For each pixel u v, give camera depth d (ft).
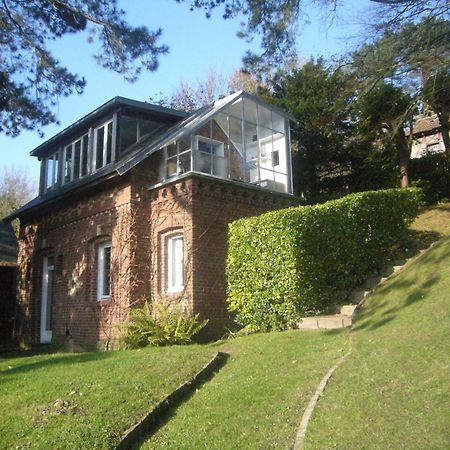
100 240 49.52
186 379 25.67
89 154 53.78
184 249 43.62
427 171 77.00
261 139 53.83
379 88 65.41
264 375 25.49
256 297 37.58
